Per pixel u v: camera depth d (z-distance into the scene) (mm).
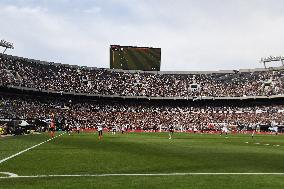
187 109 117938
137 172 18672
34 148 33969
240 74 123688
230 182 15680
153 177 17031
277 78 116312
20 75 104688
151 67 120188
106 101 117938
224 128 82875
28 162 22516
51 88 108250
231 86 119438
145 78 124875
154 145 40688
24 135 63031
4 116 91500
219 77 124688
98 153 29438
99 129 55938
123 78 123312
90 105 114750
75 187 14203
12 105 98438
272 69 120375
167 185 14859
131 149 34188
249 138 62719
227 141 51750
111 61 119000
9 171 18578
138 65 119688
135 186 14555
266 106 113812
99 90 116000
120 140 50562
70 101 113125
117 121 110750
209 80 123750
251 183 15430
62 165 21188
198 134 82438
